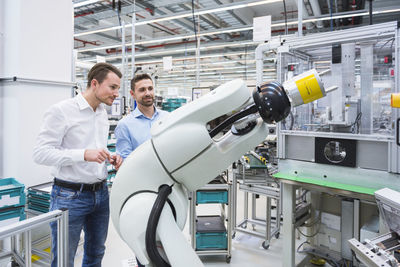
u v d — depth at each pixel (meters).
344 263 2.13
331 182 1.79
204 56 7.57
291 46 1.95
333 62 1.86
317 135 1.85
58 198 1.39
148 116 1.88
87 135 1.42
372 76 1.77
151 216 0.56
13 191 1.69
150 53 7.35
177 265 0.55
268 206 2.52
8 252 1.83
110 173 3.51
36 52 2.23
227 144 0.62
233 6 3.54
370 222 1.92
